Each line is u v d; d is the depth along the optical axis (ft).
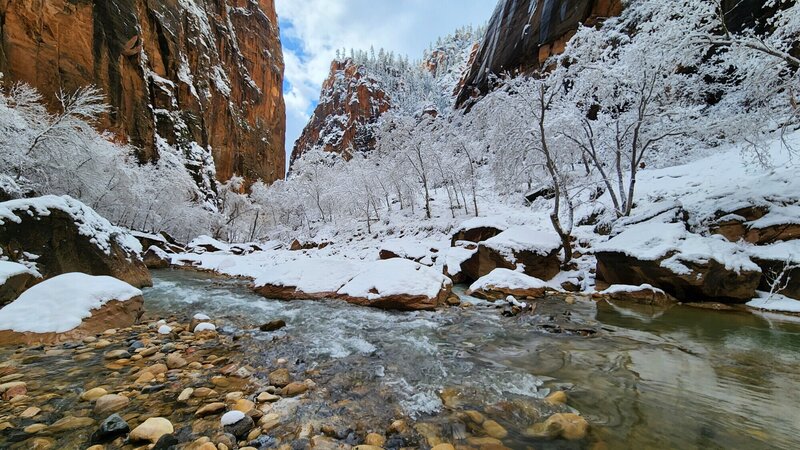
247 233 160.66
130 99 104.01
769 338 17.84
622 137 43.21
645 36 36.01
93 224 28.68
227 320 21.90
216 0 206.08
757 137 34.50
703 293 25.94
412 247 59.57
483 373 13.08
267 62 262.67
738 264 25.48
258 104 233.55
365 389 11.50
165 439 7.97
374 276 28.60
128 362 13.52
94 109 58.85
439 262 50.70
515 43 133.49
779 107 34.91
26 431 8.37
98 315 17.67
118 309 18.90
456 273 42.32
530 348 16.30
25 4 77.51
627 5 48.47
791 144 41.57
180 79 141.79
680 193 43.83
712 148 52.80
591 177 54.65
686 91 41.65
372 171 111.96
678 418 9.62
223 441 8.08
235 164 188.75
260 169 217.15
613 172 58.65
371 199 107.96
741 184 35.76
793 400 10.78
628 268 29.96
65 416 9.21
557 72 41.73
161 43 138.21
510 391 11.41
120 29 101.91
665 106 41.11
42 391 10.71
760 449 8.16
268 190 161.17
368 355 15.16
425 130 91.81
